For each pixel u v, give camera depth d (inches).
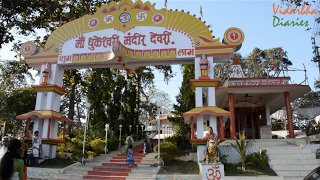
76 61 538.0
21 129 1096.8
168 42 516.4
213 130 463.2
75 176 453.4
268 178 397.4
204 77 485.4
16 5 598.5
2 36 632.4
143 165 510.3
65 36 559.2
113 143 721.0
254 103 801.6
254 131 809.5
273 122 1357.0
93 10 761.0
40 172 464.8
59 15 734.5
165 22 529.0
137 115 1071.6
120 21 543.5
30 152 485.7
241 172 423.5
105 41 536.4
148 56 513.0
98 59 529.7
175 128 719.7
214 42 506.3
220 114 453.4
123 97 994.1
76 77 880.9
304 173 421.1
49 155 529.7
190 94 690.2
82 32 553.6
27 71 827.4
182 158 518.3
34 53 565.3
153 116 1514.5
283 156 461.4
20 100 949.8
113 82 899.4
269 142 590.6
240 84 684.1
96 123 826.8
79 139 685.3
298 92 693.9
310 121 1111.6
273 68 706.8
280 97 735.1
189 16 526.0
